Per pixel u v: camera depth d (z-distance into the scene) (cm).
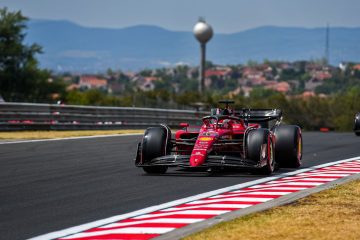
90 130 8469
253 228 2197
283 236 2092
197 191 3084
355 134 7644
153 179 3525
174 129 10250
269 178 3538
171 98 19625
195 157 3503
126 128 9156
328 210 2519
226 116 3834
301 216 2397
